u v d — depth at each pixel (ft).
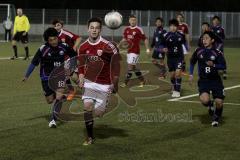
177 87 84.48
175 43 84.69
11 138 53.42
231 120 65.10
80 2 409.90
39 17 296.10
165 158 46.60
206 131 58.29
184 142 52.85
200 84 60.95
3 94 84.33
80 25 296.51
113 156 46.98
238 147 50.96
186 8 422.00
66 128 58.59
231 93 90.53
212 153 48.55
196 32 308.60
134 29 98.22
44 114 66.90
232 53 210.79
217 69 59.62
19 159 45.57
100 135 55.52
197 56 60.70
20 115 66.13
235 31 334.24
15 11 289.12
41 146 50.29
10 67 130.21
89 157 46.55
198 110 71.82
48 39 57.62
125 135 55.72
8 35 251.60
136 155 47.44
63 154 47.44
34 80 104.17
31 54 176.86
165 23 301.02
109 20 75.36
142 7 417.08
